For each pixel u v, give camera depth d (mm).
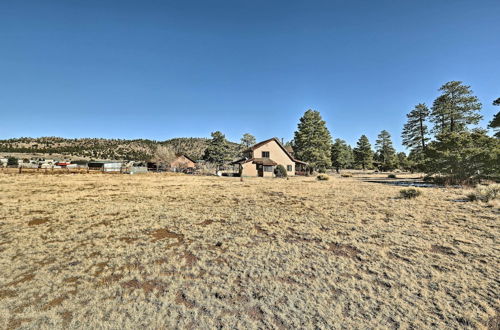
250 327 2824
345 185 19703
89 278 3988
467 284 3699
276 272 4195
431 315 3002
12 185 17438
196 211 9172
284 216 8328
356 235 6172
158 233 6465
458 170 20375
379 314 3037
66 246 5453
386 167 63281
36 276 4039
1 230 6621
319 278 3977
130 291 3592
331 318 2971
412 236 6008
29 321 2928
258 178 31047
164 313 3068
